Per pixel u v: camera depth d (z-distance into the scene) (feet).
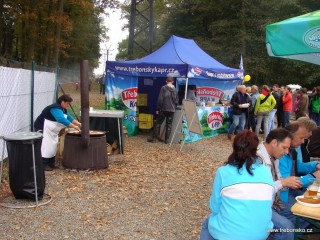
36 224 16.14
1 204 18.13
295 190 14.87
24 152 18.13
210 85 47.39
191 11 128.67
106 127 30.76
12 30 95.45
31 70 30.27
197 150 35.24
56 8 79.46
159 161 29.71
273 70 119.14
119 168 26.63
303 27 11.19
